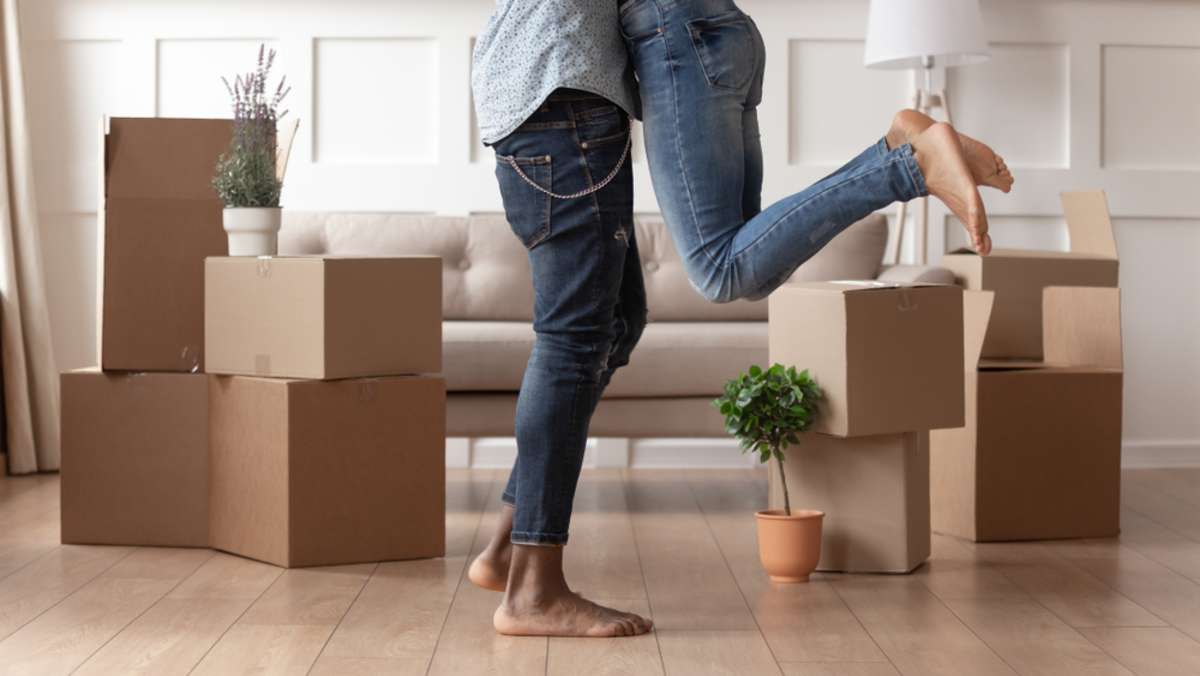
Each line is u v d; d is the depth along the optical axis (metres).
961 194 1.83
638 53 2.05
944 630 2.24
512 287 4.05
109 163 2.97
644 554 2.89
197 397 2.93
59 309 4.40
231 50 4.43
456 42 4.45
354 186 4.45
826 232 1.92
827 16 4.45
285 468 2.70
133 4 4.39
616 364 2.33
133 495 2.95
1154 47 4.52
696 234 2.01
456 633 2.20
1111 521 3.13
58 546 2.95
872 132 4.49
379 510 2.79
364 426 2.77
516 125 2.07
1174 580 2.64
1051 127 4.51
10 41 4.12
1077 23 4.48
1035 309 3.50
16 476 4.05
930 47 3.96
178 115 4.42
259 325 2.79
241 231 2.89
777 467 2.81
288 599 2.44
